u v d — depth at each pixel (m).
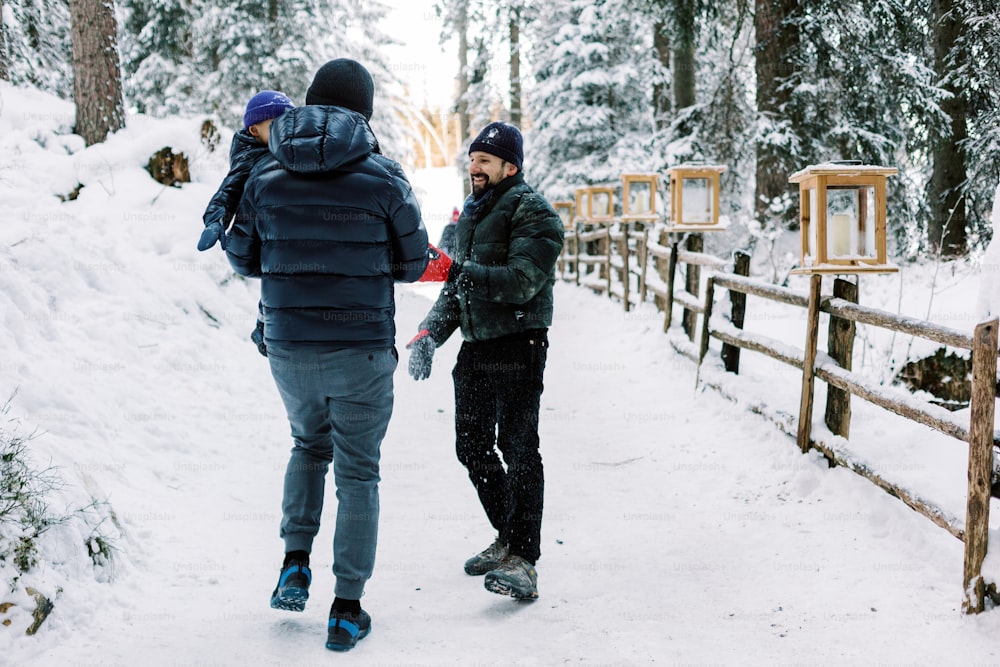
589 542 4.17
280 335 2.97
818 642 3.01
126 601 3.27
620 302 12.38
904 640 2.96
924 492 3.90
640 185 11.52
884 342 7.49
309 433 3.17
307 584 3.05
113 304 6.34
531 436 3.54
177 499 4.41
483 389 3.66
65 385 4.95
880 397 4.14
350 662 2.89
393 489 5.05
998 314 3.55
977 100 13.39
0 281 5.45
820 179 4.67
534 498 3.47
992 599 3.00
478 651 3.00
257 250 3.14
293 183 2.93
